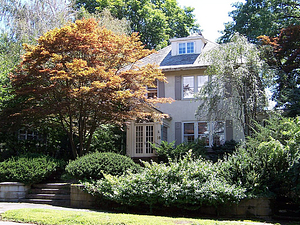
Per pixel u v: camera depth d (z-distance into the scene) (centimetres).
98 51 1512
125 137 2002
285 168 1066
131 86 1575
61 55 1496
